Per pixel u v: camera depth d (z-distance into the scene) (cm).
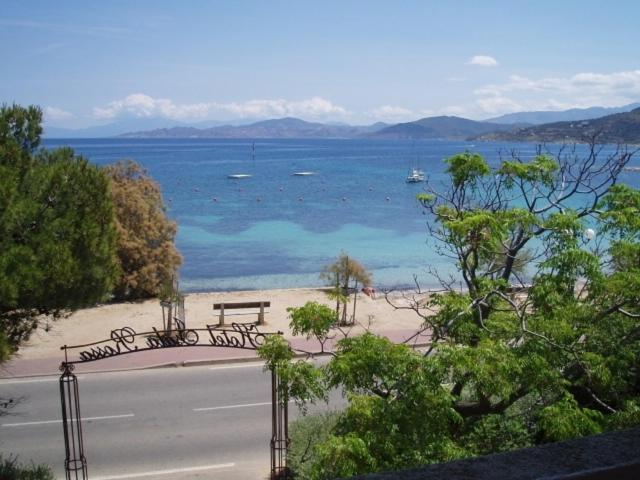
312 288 3253
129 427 1543
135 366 2014
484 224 984
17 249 990
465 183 1152
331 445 730
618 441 246
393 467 755
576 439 248
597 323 984
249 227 5538
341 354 855
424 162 15862
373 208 6731
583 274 930
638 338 1006
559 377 885
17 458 1332
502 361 809
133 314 2644
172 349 2169
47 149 1235
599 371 884
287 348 904
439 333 1003
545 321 938
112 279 1212
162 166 14162
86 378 1914
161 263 2900
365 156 19488
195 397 1758
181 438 1479
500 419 1012
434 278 3644
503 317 1059
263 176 11200
